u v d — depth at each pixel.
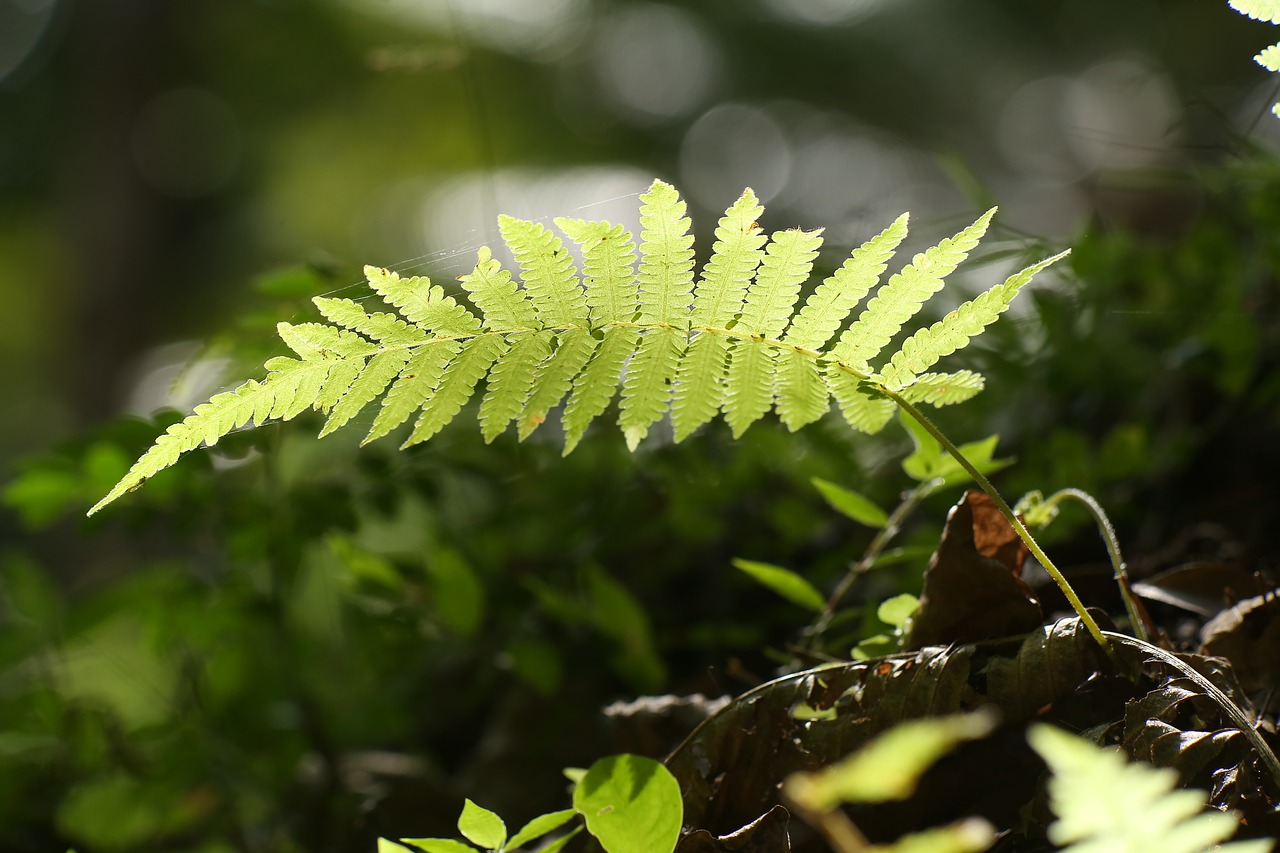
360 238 9.85
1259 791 1.33
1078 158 4.96
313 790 1.64
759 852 1.37
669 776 1.35
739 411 1.39
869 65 9.87
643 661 1.58
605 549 1.67
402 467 1.62
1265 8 1.38
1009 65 9.34
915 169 8.89
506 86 9.70
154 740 1.63
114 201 9.61
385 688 1.81
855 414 1.39
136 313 9.59
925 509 1.64
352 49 9.52
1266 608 1.42
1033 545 1.38
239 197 10.13
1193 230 2.02
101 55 9.50
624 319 1.38
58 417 10.03
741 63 10.27
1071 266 1.75
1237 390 1.61
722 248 1.38
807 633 1.50
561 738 1.61
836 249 1.71
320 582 2.06
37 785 1.65
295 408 1.37
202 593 1.61
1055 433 1.62
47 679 1.67
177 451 1.36
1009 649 1.39
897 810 1.38
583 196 6.63
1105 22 8.63
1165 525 1.61
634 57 10.62
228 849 1.63
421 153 9.87
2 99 9.98
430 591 1.61
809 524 1.64
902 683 1.39
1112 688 1.37
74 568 5.32
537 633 1.65
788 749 1.39
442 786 1.60
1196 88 1.83
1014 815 1.37
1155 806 1.15
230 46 9.68
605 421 1.73
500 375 1.38
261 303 1.60
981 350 1.70
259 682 1.64
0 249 10.08
